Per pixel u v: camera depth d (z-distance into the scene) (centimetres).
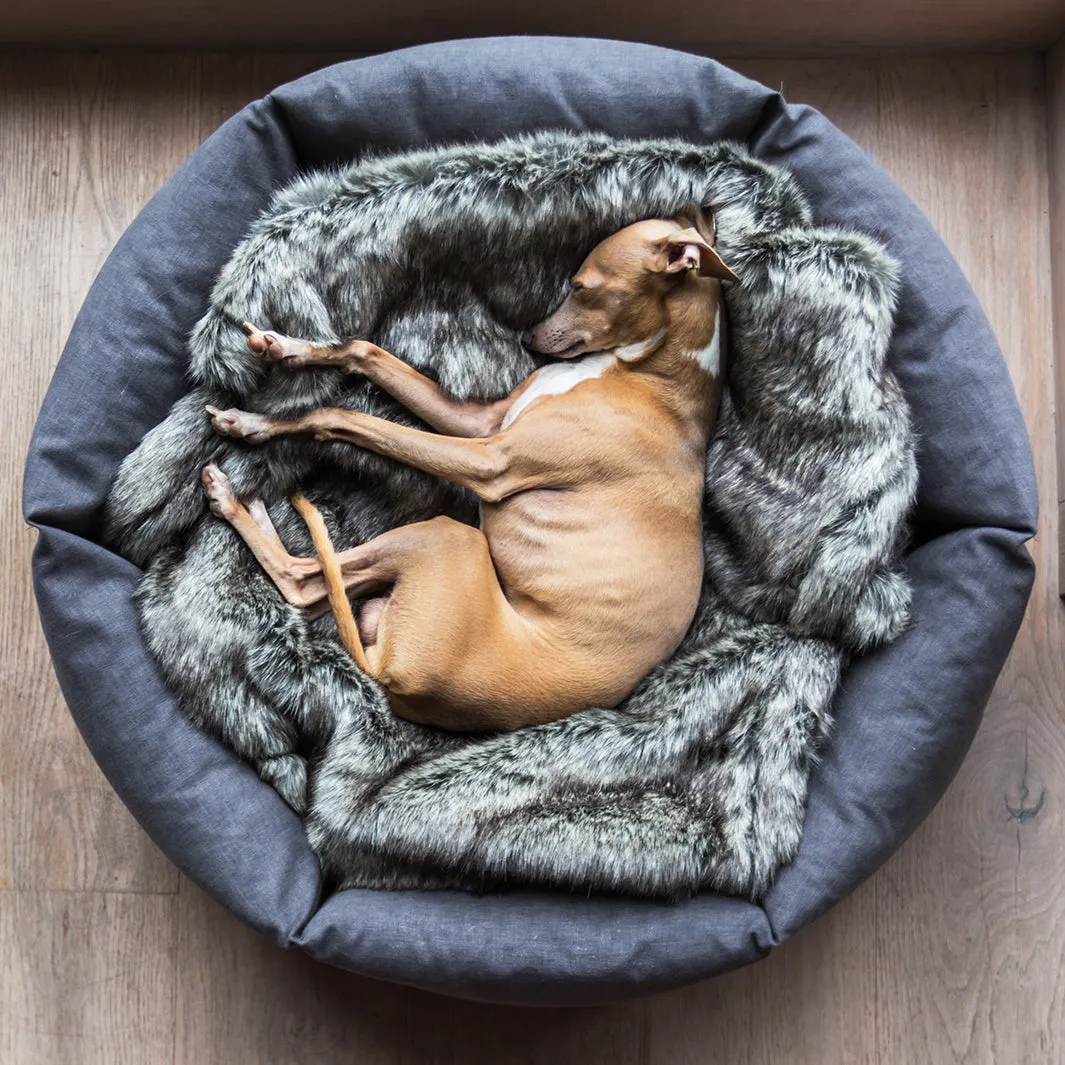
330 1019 175
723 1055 175
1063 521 182
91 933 176
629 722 156
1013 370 187
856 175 164
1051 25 183
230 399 157
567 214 156
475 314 163
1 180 187
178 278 158
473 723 157
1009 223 189
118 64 189
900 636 159
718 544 166
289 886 153
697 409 160
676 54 164
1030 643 183
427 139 163
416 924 150
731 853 152
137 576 158
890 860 179
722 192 158
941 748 155
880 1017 177
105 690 152
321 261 154
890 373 160
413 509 164
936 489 162
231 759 155
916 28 183
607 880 150
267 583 156
